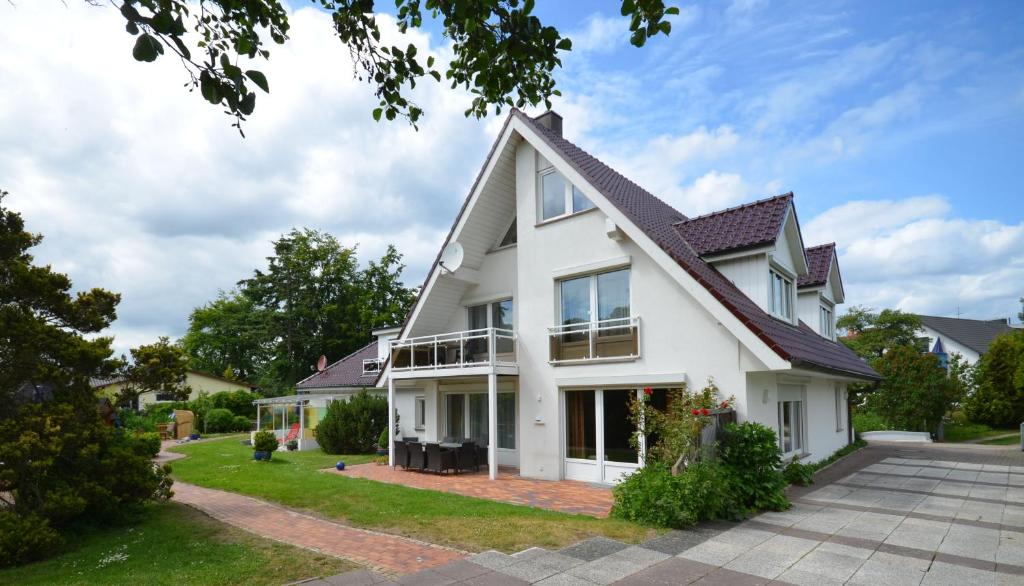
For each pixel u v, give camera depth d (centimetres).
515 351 1548
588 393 1391
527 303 1528
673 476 943
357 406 2202
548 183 1540
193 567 711
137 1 353
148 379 1035
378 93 565
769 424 1246
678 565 697
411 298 5450
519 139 1572
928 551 755
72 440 884
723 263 1415
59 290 949
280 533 902
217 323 5853
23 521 782
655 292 1288
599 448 1348
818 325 1881
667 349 1255
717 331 1182
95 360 937
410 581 642
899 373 2684
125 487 961
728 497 934
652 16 498
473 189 1614
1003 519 938
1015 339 2967
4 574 704
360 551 779
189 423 3381
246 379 5759
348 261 5231
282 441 2556
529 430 1484
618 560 716
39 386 935
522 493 1218
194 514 1070
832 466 1593
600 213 1396
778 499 998
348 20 520
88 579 670
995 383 2961
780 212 1370
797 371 1244
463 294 1784
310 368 5019
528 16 488
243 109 396
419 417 2088
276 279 5022
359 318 5103
